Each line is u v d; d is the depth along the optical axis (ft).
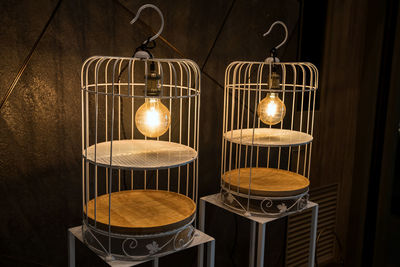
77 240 4.86
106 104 4.67
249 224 6.66
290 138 5.21
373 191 7.95
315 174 7.20
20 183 4.33
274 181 5.16
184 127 5.44
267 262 7.02
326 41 6.73
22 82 4.17
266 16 5.95
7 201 4.30
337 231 7.93
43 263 4.63
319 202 7.45
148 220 3.91
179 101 5.32
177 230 3.86
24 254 4.49
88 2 4.42
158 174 5.35
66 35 4.33
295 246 7.30
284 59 6.30
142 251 3.74
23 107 4.22
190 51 5.28
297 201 4.88
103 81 4.68
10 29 4.02
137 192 4.69
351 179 7.84
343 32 6.93
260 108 4.99
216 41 5.50
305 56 6.54
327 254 7.93
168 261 5.78
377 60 7.43
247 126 6.12
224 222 6.31
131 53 4.81
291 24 6.26
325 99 6.99
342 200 7.81
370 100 7.57
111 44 4.65
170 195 4.63
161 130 4.00
